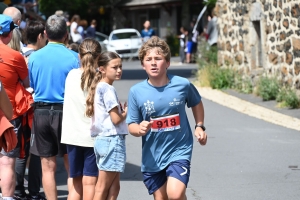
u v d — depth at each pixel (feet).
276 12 114.42
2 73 55.26
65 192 63.05
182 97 46.03
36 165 60.34
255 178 66.13
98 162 50.93
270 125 95.14
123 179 67.46
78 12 341.62
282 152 77.30
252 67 128.16
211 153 77.97
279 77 115.55
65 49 56.29
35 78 55.57
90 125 51.83
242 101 119.44
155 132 45.78
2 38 56.03
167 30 352.90
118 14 374.22
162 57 45.29
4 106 45.55
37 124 55.21
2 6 89.45
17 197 59.72
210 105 116.88
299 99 106.63
